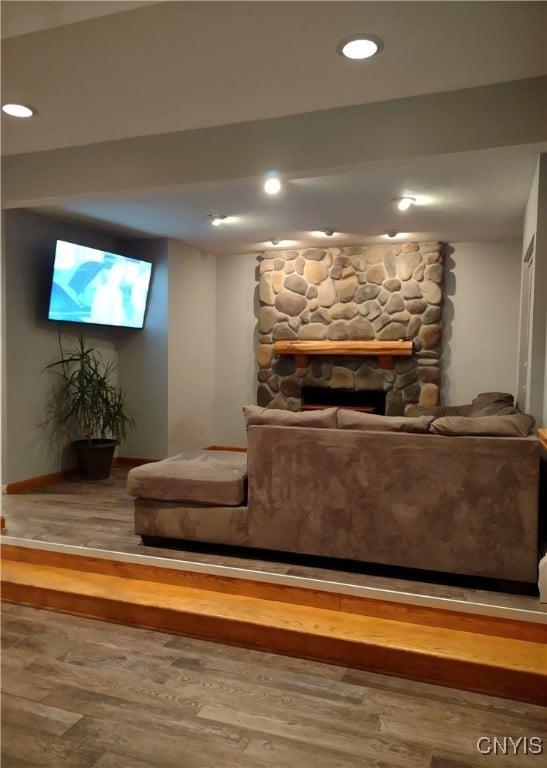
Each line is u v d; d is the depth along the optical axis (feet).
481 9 6.84
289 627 8.49
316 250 20.67
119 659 8.28
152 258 19.53
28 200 12.05
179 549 11.42
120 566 10.46
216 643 8.84
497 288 19.43
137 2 6.36
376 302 20.03
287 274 21.03
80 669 8.00
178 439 20.39
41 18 6.66
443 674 7.75
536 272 11.37
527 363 13.50
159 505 11.32
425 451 9.70
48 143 11.39
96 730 6.69
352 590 9.03
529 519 9.25
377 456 9.97
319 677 7.89
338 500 10.23
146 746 6.43
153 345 19.67
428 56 7.95
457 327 19.89
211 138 10.56
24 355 15.72
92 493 15.55
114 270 17.78
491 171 11.93
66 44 7.66
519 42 7.58
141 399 19.89
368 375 20.27
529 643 8.14
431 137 9.18
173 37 7.48
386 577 10.09
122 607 9.39
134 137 11.07
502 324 19.44
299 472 10.43
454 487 9.58
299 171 10.01
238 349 22.70
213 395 23.08
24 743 6.47
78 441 17.49
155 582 10.19
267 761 6.21
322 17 7.00
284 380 21.27
